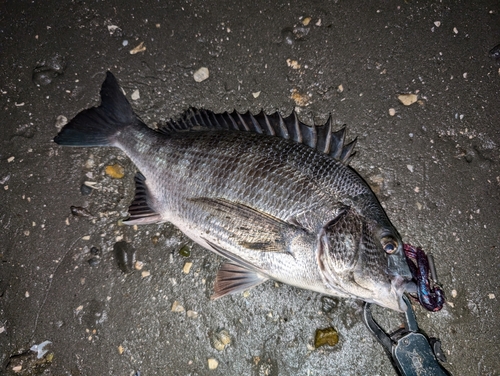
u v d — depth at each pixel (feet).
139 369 1.47
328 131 1.39
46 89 1.61
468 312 1.45
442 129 1.55
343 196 1.26
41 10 1.64
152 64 1.62
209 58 1.62
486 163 1.52
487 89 1.56
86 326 1.50
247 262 1.29
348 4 1.61
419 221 1.50
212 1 1.63
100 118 1.50
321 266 1.23
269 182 1.26
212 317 1.48
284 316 1.47
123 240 1.53
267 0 1.62
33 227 1.55
